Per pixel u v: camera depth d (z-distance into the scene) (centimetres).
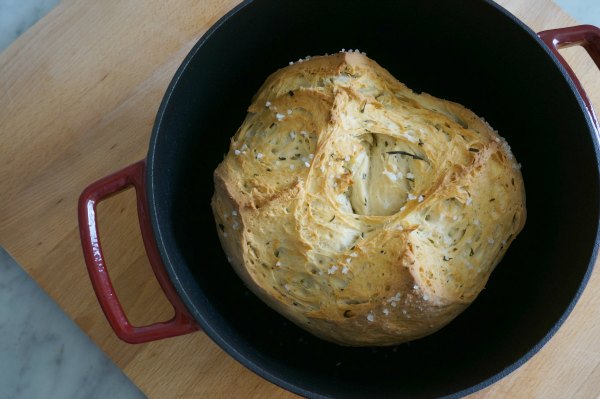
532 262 50
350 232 46
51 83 54
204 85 49
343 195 47
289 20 50
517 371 52
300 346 52
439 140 48
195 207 51
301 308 46
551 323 45
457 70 53
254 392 52
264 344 51
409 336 47
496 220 48
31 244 53
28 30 54
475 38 50
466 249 47
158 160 45
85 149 54
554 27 54
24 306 58
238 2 55
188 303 43
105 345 52
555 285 47
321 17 51
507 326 50
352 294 45
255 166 47
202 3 55
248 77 53
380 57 54
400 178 47
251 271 46
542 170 50
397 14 51
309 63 49
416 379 49
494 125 54
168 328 43
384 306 45
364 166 47
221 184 47
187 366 52
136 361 52
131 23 54
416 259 45
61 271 53
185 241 49
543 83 48
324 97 47
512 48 49
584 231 45
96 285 43
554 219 49
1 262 58
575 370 52
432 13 50
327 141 46
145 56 54
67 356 58
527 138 52
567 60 54
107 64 54
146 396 55
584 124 45
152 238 44
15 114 54
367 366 51
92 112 54
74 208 54
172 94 45
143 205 44
